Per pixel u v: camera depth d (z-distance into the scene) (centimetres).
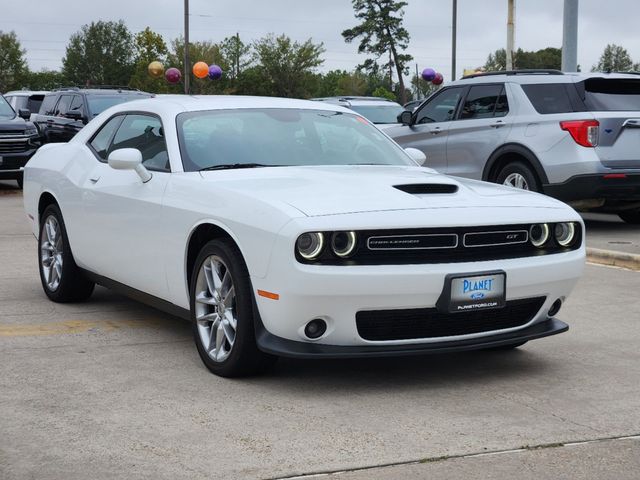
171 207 530
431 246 464
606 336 611
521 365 535
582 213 1398
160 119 592
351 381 496
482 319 488
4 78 10769
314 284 443
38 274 822
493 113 1158
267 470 366
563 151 1066
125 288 612
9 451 385
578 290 773
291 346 461
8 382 488
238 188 496
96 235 624
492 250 482
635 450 394
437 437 407
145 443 396
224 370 495
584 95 1072
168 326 626
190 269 530
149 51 8512
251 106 611
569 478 362
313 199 470
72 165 670
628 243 1035
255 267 462
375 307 454
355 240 449
